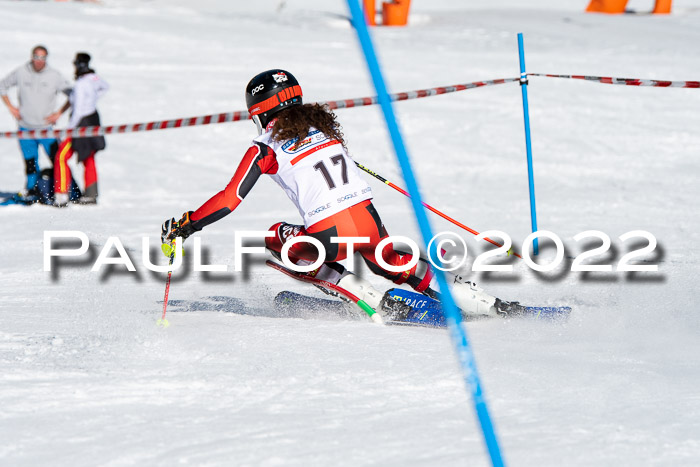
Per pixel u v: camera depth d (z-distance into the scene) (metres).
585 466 8.30
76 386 11.36
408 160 6.49
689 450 8.63
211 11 112.00
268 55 72.31
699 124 47.81
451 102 53.78
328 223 15.33
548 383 11.10
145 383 11.49
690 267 20.23
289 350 13.26
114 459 8.72
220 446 9.02
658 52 72.94
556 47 78.50
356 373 11.78
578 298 17.41
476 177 40.19
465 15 108.12
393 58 70.56
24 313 16.89
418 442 9.04
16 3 98.56
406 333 14.57
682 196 34.53
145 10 103.69
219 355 13.02
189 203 36.91
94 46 75.44
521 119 49.25
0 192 39.94
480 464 8.36
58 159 36.19
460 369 11.86
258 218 32.56
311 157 15.40
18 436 9.46
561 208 33.06
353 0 6.30
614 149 43.56
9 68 65.69
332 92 56.97
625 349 13.09
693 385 10.89
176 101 56.00
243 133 49.59
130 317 16.33
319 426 9.62
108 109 54.31
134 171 43.28
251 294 19.41
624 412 9.87
